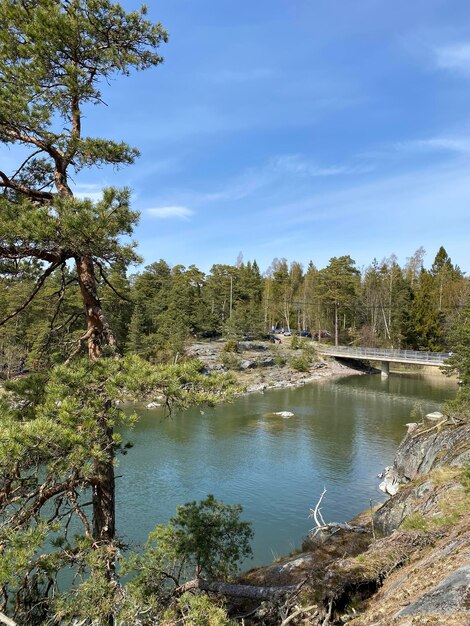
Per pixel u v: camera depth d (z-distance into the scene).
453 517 9.48
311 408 38.12
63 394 6.60
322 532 15.20
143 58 8.98
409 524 10.09
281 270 101.69
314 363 61.47
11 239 6.85
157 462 23.84
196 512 10.14
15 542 5.61
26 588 6.66
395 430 30.94
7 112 7.35
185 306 62.75
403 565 8.73
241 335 64.81
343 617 7.61
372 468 23.52
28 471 6.95
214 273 84.75
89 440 6.23
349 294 71.44
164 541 9.30
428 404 39.66
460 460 14.88
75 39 7.94
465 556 6.21
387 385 51.09
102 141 8.16
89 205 7.02
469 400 20.53
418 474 18.45
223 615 7.02
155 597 7.86
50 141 7.89
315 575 8.93
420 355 53.69
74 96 8.40
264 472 22.69
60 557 6.64
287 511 18.31
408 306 69.06
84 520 7.30
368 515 16.97
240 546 10.33
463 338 23.50
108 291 12.41
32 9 8.03
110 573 6.93
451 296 73.12
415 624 4.75
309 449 26.55
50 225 6.72
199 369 7.52
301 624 7.93
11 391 7.59
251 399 42.38
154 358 47.97
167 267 82.25
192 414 35.38
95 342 8.21
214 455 25.19
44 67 7.93
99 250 7.44
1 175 7.94
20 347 29.00
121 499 18.95
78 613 6.39
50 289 10.05
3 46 7.86
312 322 79.44
